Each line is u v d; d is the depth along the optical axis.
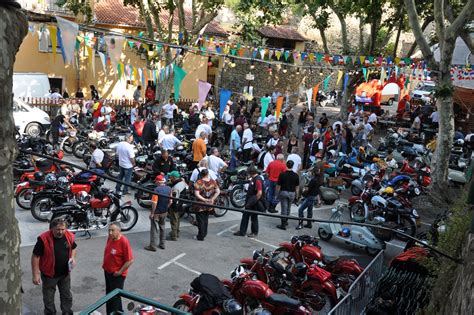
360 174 16.81
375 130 29.30
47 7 21.45
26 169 12.50
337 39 40.94
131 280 8.92
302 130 23.80
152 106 22.17
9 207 2.17
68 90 26.34
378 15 26.39
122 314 4.45
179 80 9.29
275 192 13.45
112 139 16.91
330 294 8.27
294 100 34.78
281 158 13.41
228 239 11.56
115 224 7.18
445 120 16.73
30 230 10.34
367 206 13.59
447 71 16.36
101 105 19.67
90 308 3.95
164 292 8.63
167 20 28.30
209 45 22.34
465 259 5.58
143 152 15.48
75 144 16.56
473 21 20.77
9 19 2.12
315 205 14.86
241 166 15.30
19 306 2.24
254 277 8.17
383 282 8.36
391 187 14.12
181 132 20.00
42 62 25.23
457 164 21.14
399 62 15.43
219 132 21.94
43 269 6.75
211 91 32.66
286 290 8.38
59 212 10.13
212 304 6.93
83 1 21.27
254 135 21.20
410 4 16.23
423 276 8.46
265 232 12.31
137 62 19.48
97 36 8.08
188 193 11.42
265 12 19.14
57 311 7.44
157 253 10.23
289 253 9.46
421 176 17.05
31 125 18.34
